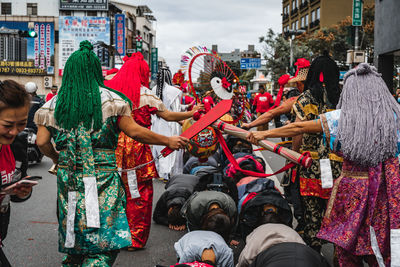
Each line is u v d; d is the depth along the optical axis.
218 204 4.19
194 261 3.50
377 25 13.84
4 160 2.88
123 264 4.55
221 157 7.20
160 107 4.62
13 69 51.19
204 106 4.72
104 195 2.83
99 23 51.72
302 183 4.14
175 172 8.53
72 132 2.82
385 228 2.86
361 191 2.90
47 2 51.91
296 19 63.81
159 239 5.36
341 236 2.92
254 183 4.98
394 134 2.83
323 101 4.16
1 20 51.16
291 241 3.44
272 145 3.44
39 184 8.64
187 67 4.84
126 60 4.74
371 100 2.89
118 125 2.96
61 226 2.85
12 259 4.66
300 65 4.81
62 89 2.86
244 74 56.59
